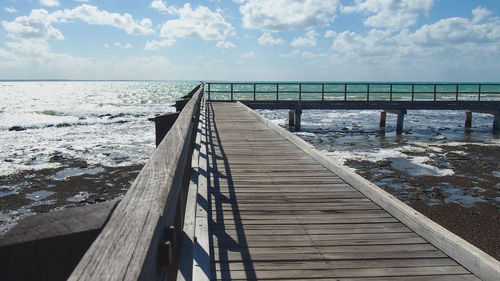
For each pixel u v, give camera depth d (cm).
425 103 2100
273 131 984
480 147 1602
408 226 361
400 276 270
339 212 401
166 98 6531
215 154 694
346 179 516
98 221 139
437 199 897
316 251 309
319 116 3269
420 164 1267
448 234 309
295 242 325
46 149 1620
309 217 385
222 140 846
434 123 2688
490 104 2141
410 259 296
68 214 142
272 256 300
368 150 1530
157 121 544
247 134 934
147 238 79
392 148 1578
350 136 1955
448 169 1196
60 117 3109
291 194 461
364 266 284
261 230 351
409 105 2083
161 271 106
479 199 898
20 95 7675
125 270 65
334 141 1775
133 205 100
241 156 679
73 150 1598
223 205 418
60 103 5109
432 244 323
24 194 992
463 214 796
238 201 432
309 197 450
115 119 2930
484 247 641
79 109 4025
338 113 3628
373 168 1209
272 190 475
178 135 228
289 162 633
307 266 284
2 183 1091
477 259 267
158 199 106
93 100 5906
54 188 1042
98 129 2317
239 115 1384
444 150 1530
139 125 2534
